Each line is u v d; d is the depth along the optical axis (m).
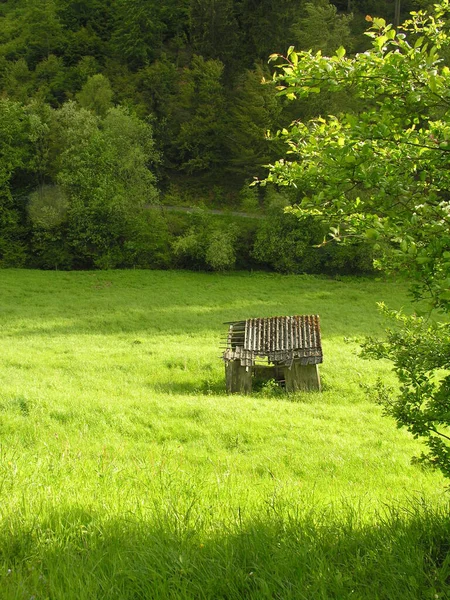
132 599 3.92
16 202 61.09
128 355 28.41
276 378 24.80
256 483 8.17
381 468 11.77
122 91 81.31
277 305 44.44
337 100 60.31
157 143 76.12
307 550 4.39
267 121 67.00
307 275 56.72
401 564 4.21
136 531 4.87
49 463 7.62
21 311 40.28
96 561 4.36
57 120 64.44
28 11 99.19
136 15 86.69
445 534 4.84
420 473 11.20
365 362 26.58
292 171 5.36
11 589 3.87
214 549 4.46
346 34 74.06
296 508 5.83
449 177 4.62
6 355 26.47
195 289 50.44
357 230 5.13
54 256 58.31
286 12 81.44
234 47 84.75
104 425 14.43
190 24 89.12
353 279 55.50
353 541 4.71
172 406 17.34
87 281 52.00
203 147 76.94
